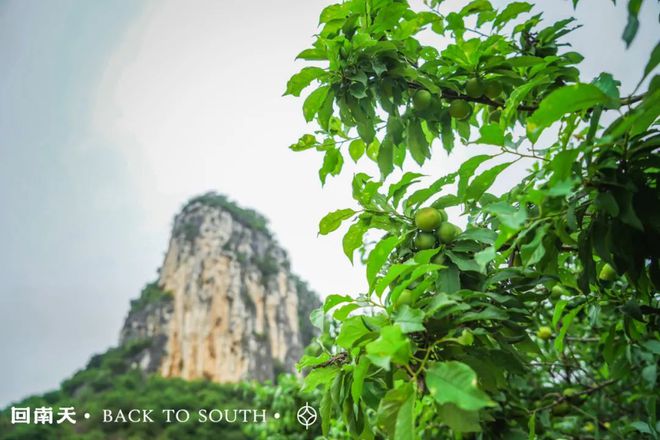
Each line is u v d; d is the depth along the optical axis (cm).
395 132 260
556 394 344
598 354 388
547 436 336
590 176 163
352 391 166
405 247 214
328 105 253
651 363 293
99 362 6994
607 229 178
